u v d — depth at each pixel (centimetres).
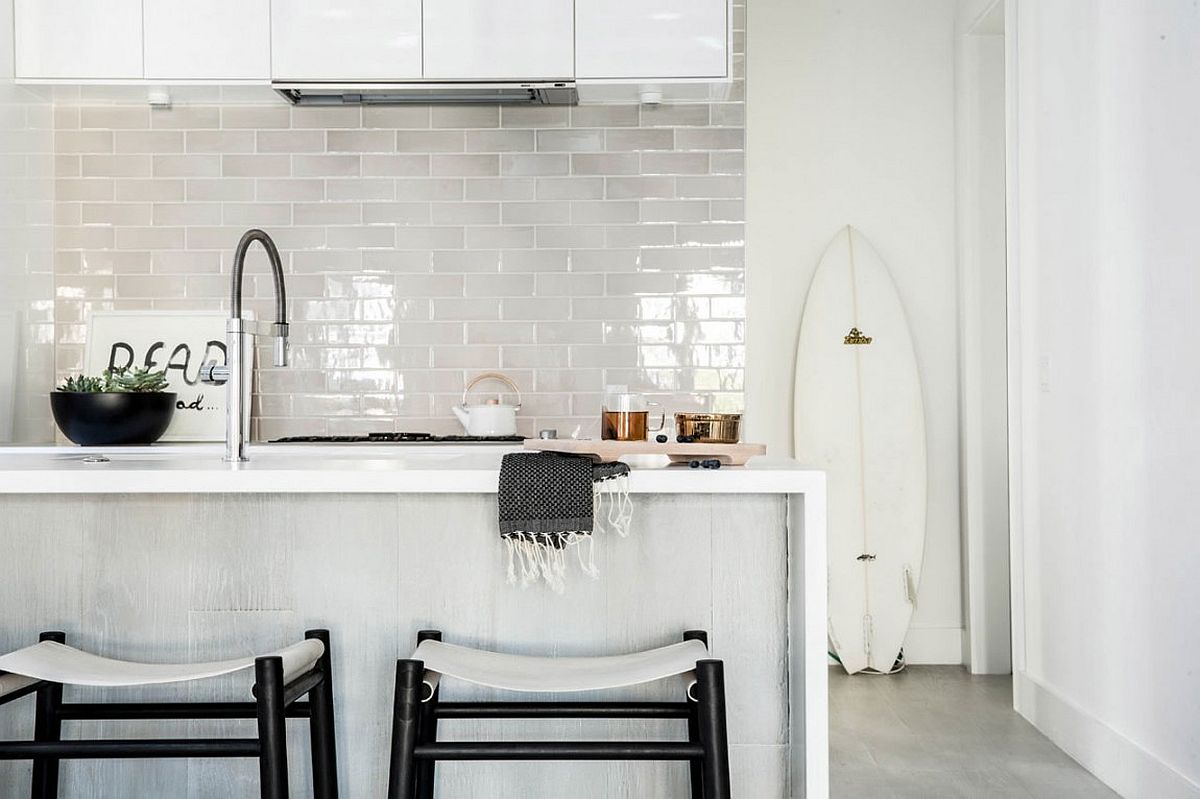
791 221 490
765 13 492
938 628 484
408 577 221
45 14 368
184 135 404
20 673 185
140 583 223
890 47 489
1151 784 297
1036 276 382
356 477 202
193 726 225
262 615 222
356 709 222
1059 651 367
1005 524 471
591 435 405
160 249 405
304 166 406
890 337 476
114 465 221
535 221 405
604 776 223
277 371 407
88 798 225
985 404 474
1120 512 318
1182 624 283
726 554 220
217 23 367
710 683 183
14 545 224
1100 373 330
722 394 402
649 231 403
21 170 378
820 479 201
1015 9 400
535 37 365
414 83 368
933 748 363
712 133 402
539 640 221
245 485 203
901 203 488
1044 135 374
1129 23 308
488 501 221
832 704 417
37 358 390
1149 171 298
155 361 400
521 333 406
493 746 182
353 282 407
